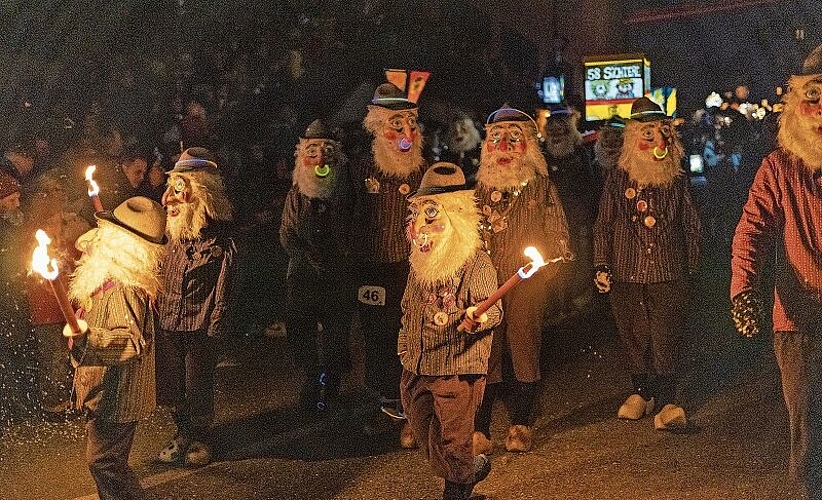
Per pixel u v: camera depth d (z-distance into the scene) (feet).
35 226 24.25
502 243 21.43
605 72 52.85
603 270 23.40
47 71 40.50
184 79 41.73
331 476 20.39
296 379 28.19
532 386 21.66
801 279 15.92
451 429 16.98
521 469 20.53
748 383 26.76
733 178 51.19
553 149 32.53
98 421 16.29
